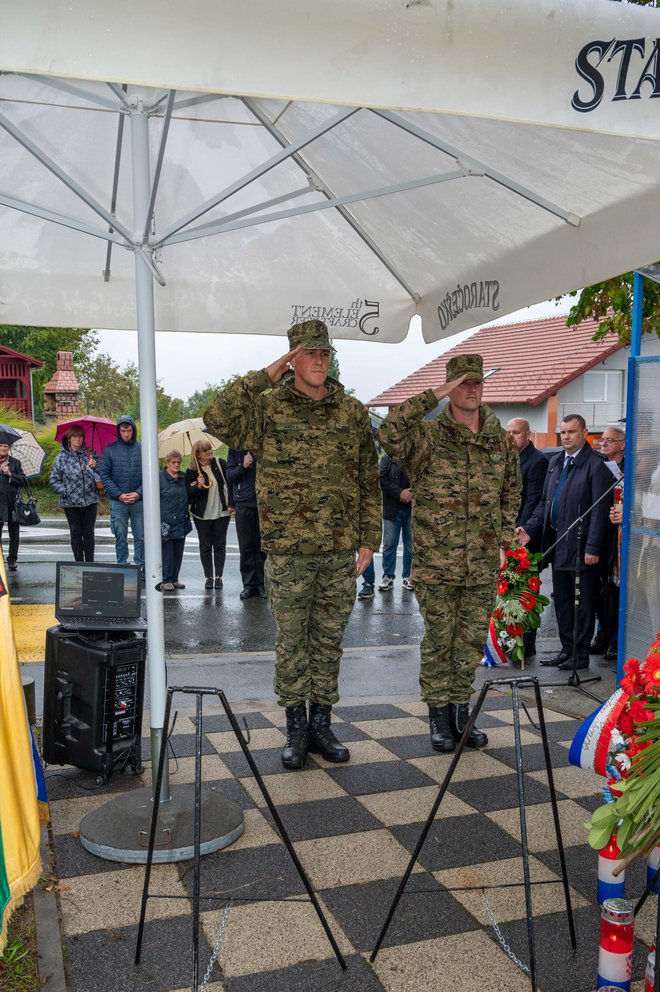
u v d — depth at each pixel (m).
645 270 5.08
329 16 1.83
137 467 9.97
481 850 3.27
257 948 2.61
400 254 4.06
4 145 3.47
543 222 3.24
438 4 1.89
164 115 2.96
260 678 5.97
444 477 4.25
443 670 4.37
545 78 2.00
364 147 3.41
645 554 5.39
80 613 3.97
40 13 1.70
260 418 3.86
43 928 2.68
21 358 28.72
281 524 3.89
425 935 2.70
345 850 3.25
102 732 3.80
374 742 4.48
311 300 4.17
